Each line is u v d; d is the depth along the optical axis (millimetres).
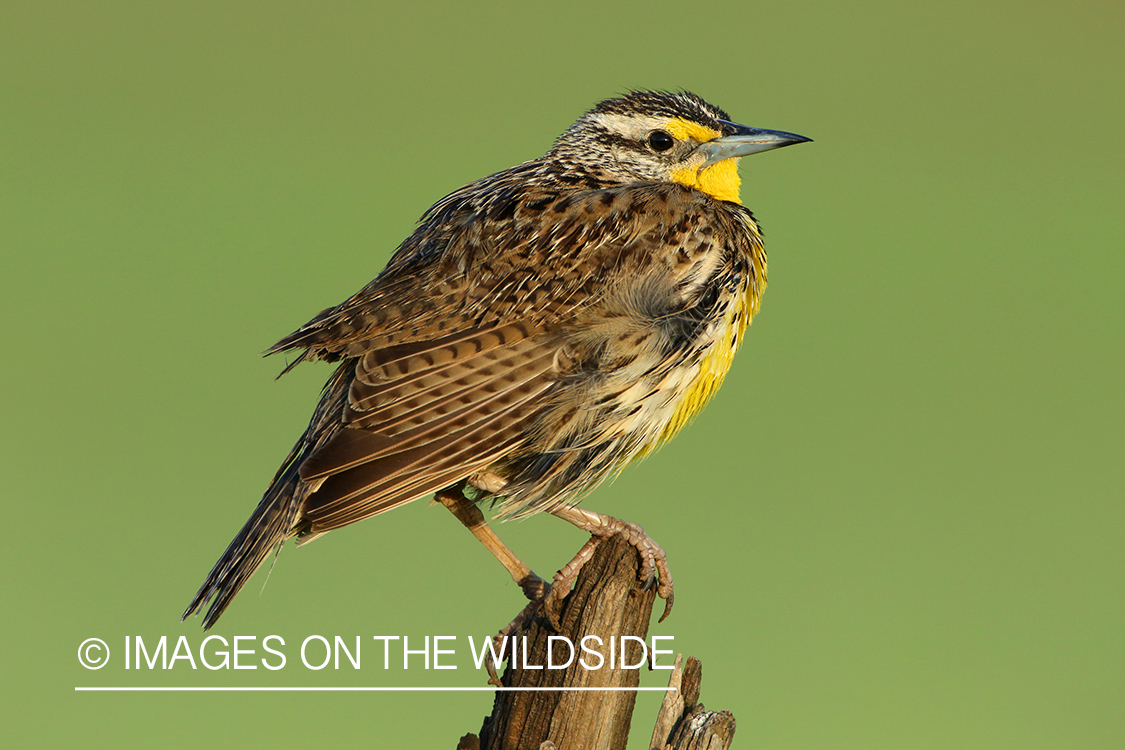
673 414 8477
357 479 7508
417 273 8398
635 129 9188
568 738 7145
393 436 7574
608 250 8281
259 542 7785
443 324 8055
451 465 7648
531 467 8281
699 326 8211
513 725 7227
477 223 8445
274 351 8242
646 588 7695
